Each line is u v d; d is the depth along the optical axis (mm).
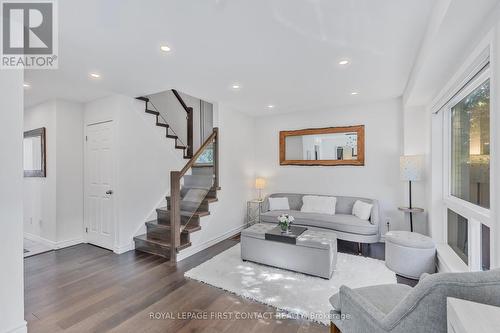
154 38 2070
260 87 3418
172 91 4672
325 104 4406
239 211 4875
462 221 2543
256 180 5098
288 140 5121
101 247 3818
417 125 3674
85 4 1622
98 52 2307
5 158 1680
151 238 3676
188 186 4195
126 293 2426
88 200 4027
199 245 3719
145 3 1622
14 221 1718
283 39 2117
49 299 2318
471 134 2291
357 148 4418
